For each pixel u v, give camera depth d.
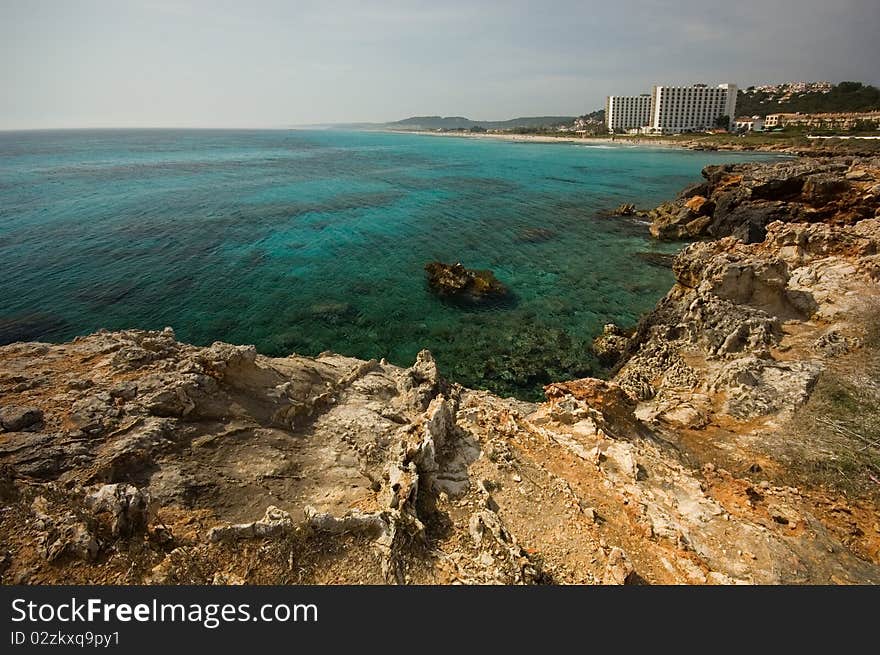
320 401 12.82
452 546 8.93
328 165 121.69
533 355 28.95
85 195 70.75
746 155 128.88
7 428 8.70
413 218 61.19
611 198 74.12
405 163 127.06
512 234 53.97
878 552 11.12
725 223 47.38
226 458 9.70
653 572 9.41
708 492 12.88
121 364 11.20
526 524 9.96
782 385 17.73
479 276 38.22
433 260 44.97
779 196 44.75
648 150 159.50
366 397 13.98
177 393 10.17
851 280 22.80
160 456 9.12
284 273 40.69
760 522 11.64
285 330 31.14
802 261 25.23
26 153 150.00
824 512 12.54
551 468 12.28
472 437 12.57
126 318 31.67
